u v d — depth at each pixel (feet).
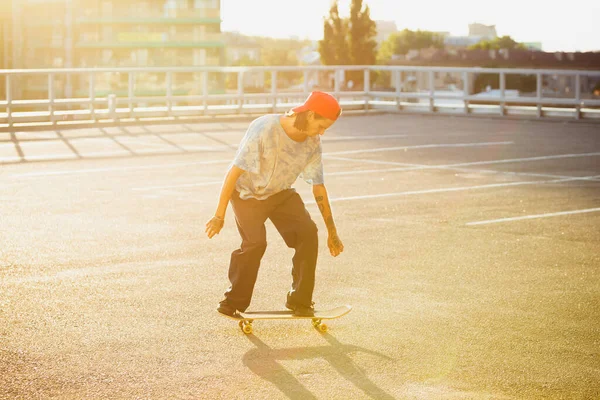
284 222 18.75
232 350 17.49
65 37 288.51
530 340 18.35
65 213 32.83
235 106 87.25
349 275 23.93
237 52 503.20
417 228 30.86
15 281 22.70
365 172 46.42
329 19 233.14
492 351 17.61
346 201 36.76
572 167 49.29
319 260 25.73
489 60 304.30
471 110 90.12
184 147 57.98
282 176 18.16
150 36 294.25
